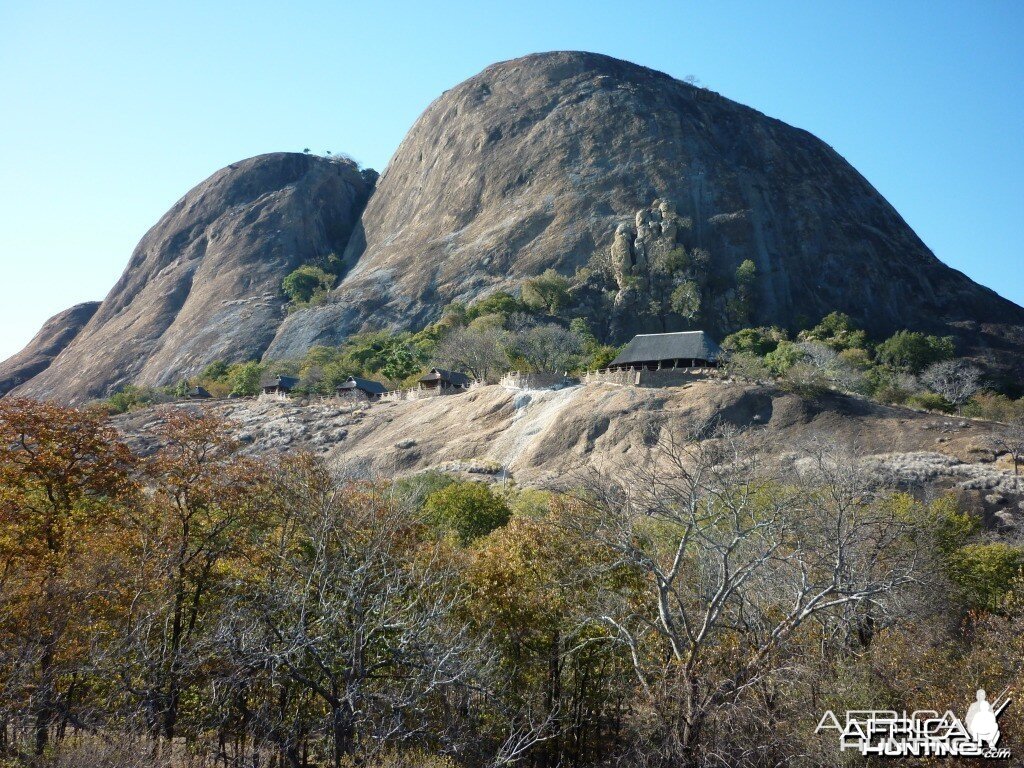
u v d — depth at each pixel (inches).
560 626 989.8
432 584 927.0
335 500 1025.5
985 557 1521.9
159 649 889.5
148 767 757.3
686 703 845.2
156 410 3996.1
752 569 897.5
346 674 826.2
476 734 923.4
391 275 7426.2
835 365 3991.1
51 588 871.7
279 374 5241.1
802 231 7396.7
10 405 1100.5
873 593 886.4
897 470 2475.4
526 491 2140.7
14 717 762.8
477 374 4466.0
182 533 1018.1
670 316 6491.1
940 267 7810.0
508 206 7736.2
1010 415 3673.7
